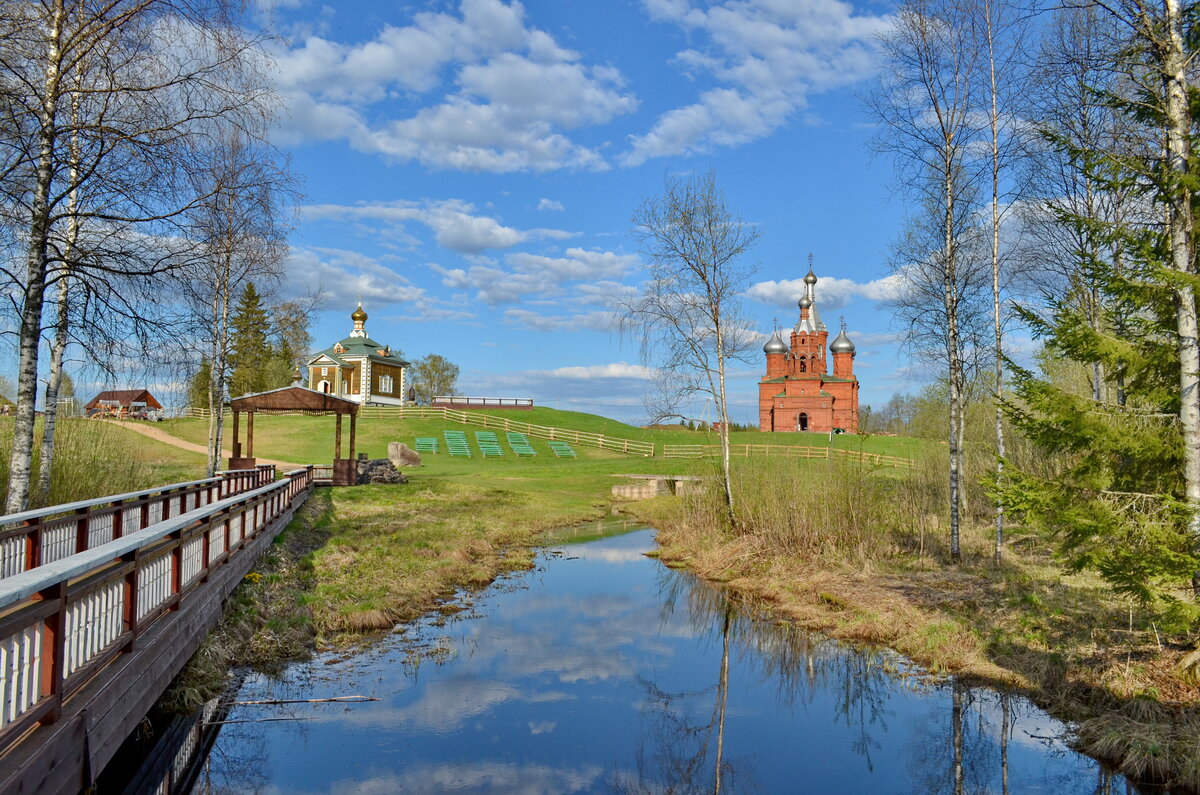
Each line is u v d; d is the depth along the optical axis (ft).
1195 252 27.71
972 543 57.36
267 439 178.29
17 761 13.15
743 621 46.26
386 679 32.68
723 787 24.07
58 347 40.45
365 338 241.96
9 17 30.35
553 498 118.11
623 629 43.98
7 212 32.68
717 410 69.56
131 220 35.96
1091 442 28.25
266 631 35.32
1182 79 27.43
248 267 70.79
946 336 60.18
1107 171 28.76
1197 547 26.30
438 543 64.85
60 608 15.17
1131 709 27.50
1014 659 34.32
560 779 24.02
